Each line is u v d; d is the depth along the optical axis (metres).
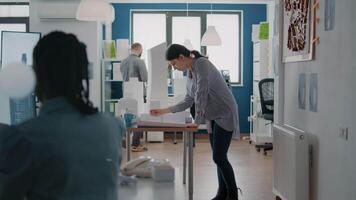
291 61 4.43
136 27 9.82
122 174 2.72
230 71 9.92
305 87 4.12
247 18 9.77
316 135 3.84
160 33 9.84
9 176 1.14
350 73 3.13
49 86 1.29
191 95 4.31
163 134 9.00
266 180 5.63
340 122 3.31
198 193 5.02
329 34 3.52
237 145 8.40
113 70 8.85
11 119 3.35
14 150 1.15
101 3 4.62
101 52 8.20
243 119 9.84
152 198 2.26
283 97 4.83
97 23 7.68
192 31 9.85
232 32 9.88
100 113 1.40
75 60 1.31
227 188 4.32
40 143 1.17
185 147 4.51
